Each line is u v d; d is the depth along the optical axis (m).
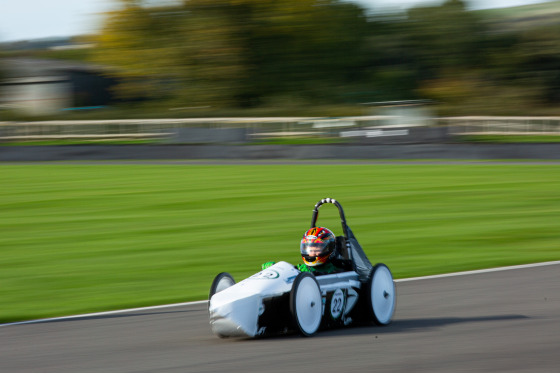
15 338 16.78
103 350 15.10
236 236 33.44
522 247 29.45
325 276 15.89
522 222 36.03
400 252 28.89
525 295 20.00
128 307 20.47
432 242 30.95
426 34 138.25
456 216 38.31
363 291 16.73
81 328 17.62
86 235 34.62
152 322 18.08
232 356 13.84
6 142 100.06
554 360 13.02
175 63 127.25
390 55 138.88
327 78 131.25
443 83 136.25
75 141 99.50
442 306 18.97
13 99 127.81
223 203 45.03
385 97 132.38
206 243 31.77
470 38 138.75
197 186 54.81
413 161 75.50
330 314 15.84
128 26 128.12
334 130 93.81
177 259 28.31
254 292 14.76
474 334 15.30
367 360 13.20
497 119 97.88
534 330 15.57
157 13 127.81
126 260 28.36
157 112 126.25
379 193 48.41
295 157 82.75
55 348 15.54
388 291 17.05
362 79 136.25
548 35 135.50
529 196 45.94
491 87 134.62
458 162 73.12
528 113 126.56
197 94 127.62
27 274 26.11
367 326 16.58
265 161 78.88
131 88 131.88
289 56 128.88
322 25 130.00
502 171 62.50
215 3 125.81
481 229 34.12
